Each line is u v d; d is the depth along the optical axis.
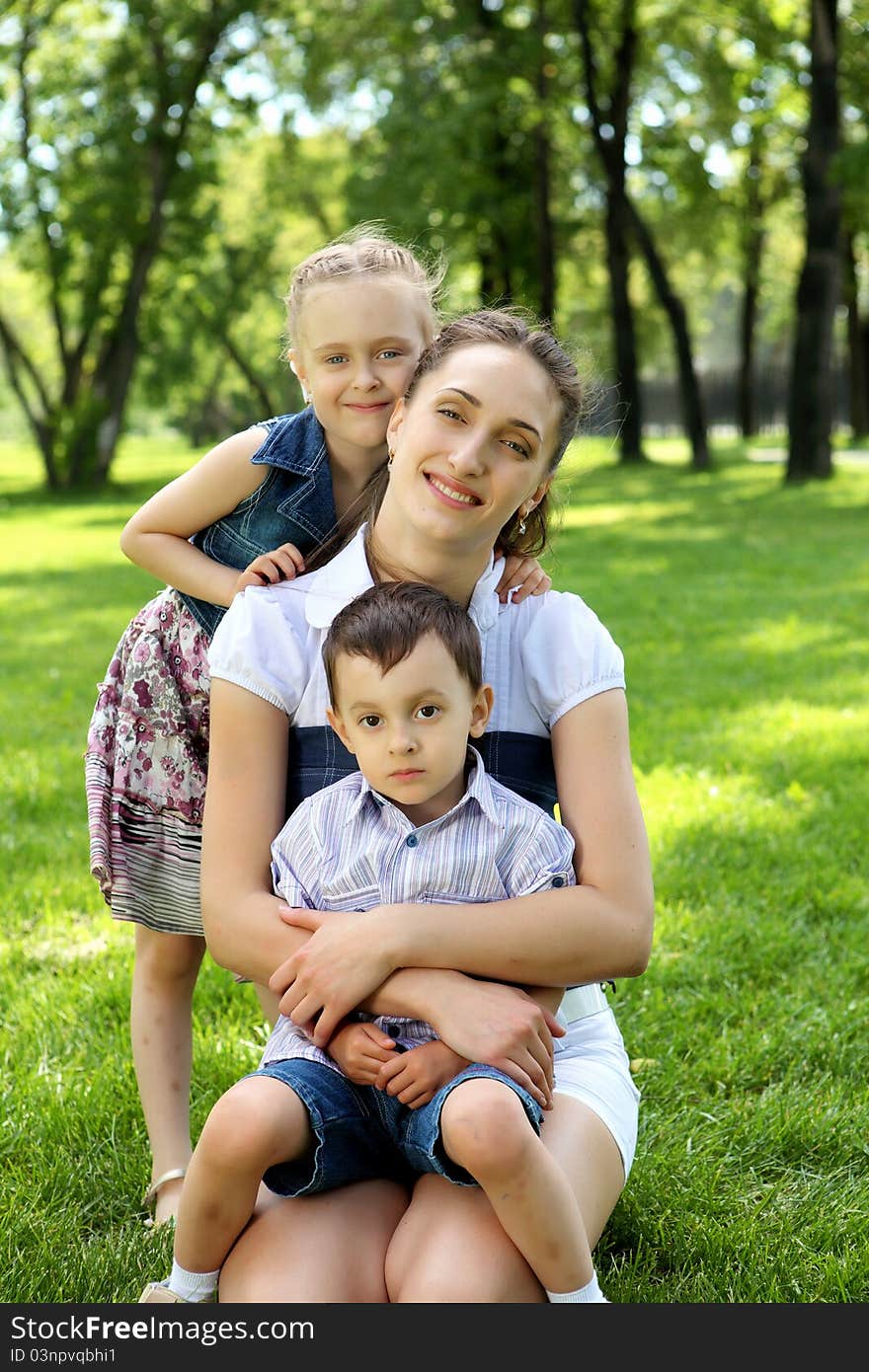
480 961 2.12
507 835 2.21
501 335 2.25
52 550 16.70
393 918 2.12
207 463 2.70
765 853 4.88
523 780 2.38
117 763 2.79
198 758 2.79
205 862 2.33
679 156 25.67
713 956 4.01
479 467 2.18
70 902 4.59
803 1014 3.67
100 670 8.66
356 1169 2.12
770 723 6.76
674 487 22.20
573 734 2.34
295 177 31.41
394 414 2.36
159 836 2.80
